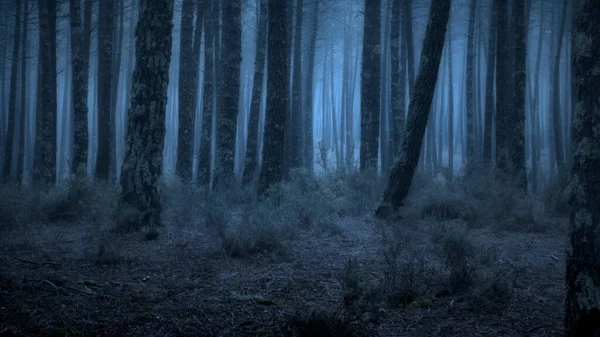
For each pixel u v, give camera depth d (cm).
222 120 1347
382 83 2630
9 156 1842
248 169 1421
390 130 2064
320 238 761
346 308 384
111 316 377
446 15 955
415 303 435
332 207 1041
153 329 358
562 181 1048
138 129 802
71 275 494
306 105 2669
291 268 561
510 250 694
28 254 601
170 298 433
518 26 1261
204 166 1611
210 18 1881
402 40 2238
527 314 419
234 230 691
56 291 422
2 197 838
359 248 685
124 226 761
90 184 971
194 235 738
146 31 810
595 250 281
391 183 983
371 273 538
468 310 428
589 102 290
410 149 978
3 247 624
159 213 805
